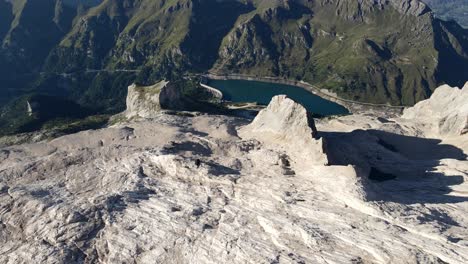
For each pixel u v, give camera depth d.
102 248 66.50
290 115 99.00
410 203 68.81
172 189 79.62
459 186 77.81
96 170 90.38
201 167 83.00
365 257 55.12
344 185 70.25
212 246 62.47
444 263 52.16
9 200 80.19
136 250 64.75
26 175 91.06
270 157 87.62
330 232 60.34
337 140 103.25
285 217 65.25
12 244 70.00
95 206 74.56
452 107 123.44
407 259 53.25
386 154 101.31
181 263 61.53
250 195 73.31
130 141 108.19
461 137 109.25
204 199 74.75
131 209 73.88
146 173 87.06
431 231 57.66
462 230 58.50
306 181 75.62
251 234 63.22
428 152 107.25
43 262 65.00
